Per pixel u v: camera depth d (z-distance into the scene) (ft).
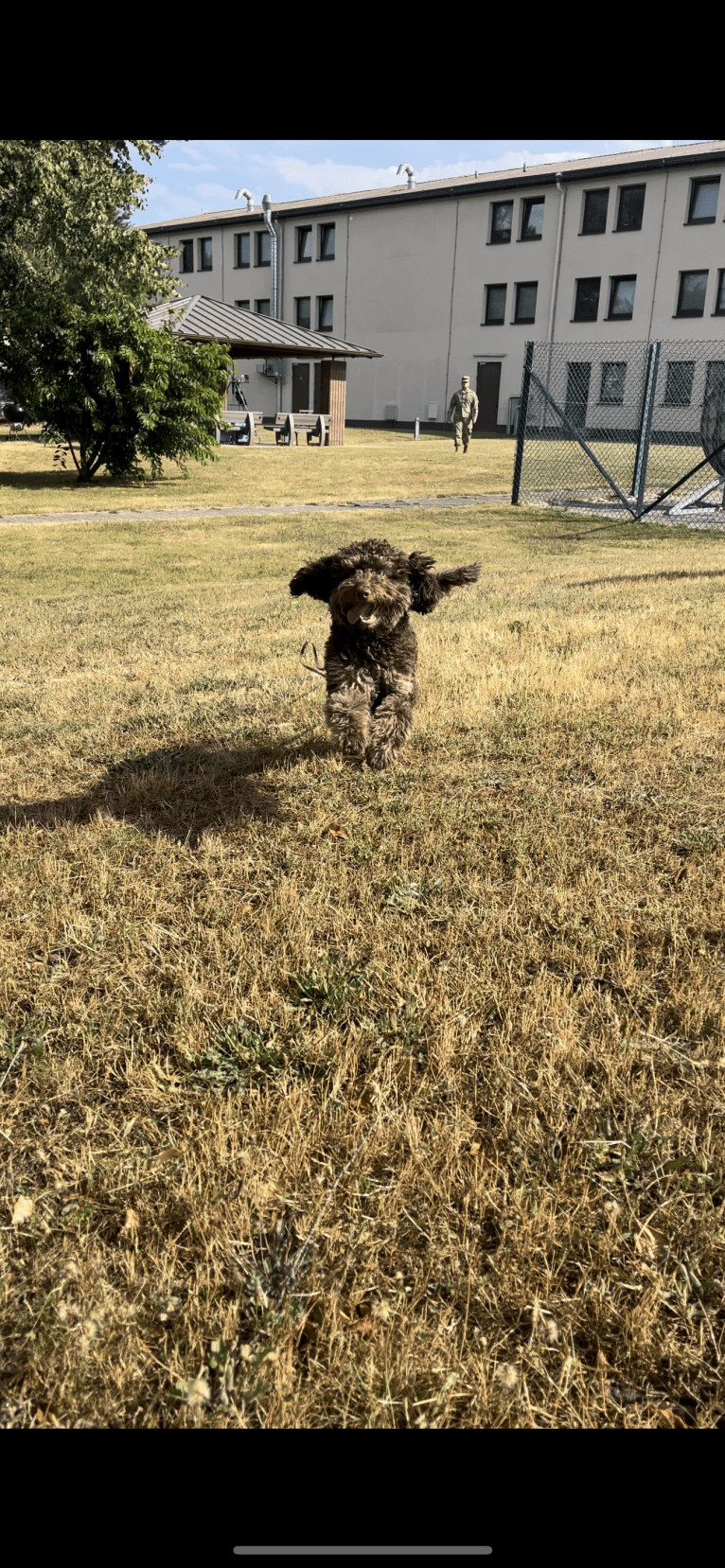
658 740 17.63
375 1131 8.84
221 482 79.25
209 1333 7.30
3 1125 9.19
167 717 20.29
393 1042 10.12
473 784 16.16
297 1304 7.46
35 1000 10.95
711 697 19.56
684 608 28.71
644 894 12.54
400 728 14.49
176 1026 10.30
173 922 12.53
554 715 18.95
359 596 13.74
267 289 171.53
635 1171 8.57
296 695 21.42
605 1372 7.04
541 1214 7.96
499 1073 9.59
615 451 106.93
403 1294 7.50
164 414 71.15
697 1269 7.68
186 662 25.30
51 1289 7.63
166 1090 9.50
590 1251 7.80
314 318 167.43
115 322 66.44
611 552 47.42
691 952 11.25
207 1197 8.25
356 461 97.40
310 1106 9.19
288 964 11.42
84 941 12.00
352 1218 8.13
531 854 13.83
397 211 152.35
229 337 106.63
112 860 14.19
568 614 28.86
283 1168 8.54
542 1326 7.25
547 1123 9.04
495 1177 8.45
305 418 118.21
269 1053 9.92
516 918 12.12
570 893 12.53
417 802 15.55
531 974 11.21
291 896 12.69
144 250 76.95
